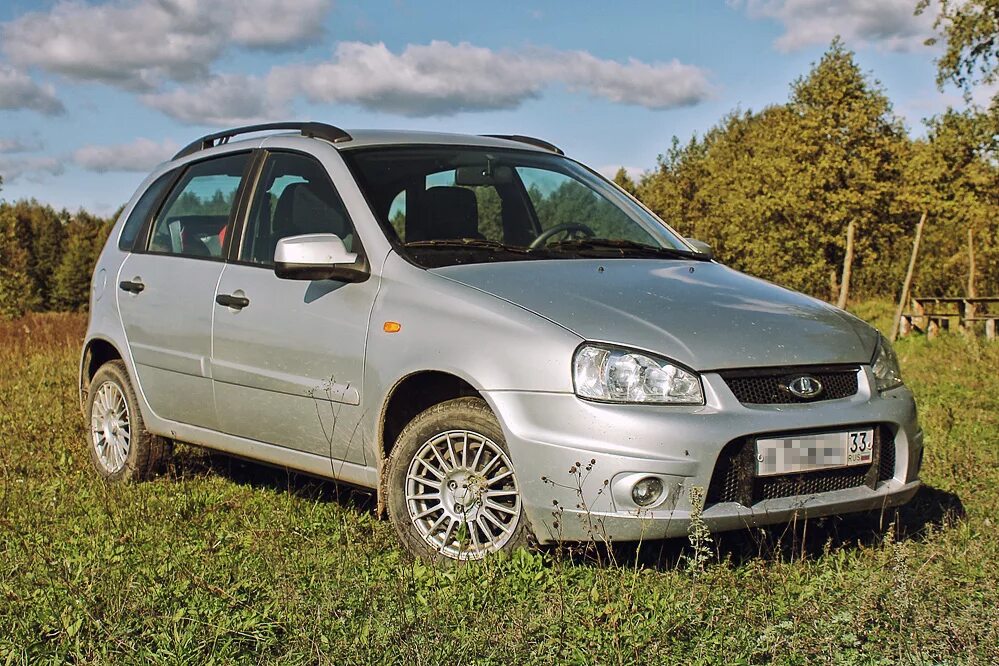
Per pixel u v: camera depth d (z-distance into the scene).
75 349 14.64
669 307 4.30
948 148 36.81
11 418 8.11
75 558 4.34
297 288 5.03
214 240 5.72
